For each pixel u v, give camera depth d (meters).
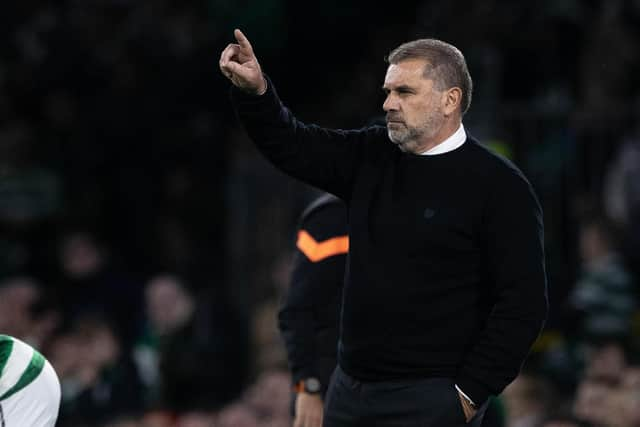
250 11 38.62
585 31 36.19
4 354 14.49
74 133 39.72
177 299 32.84
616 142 33.78
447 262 14.02
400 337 14.17
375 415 14.41
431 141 14.13
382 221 14.16
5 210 39.06
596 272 30.36
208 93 39.31
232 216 36.66
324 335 16.95
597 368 26.27
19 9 39.94
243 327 34.69
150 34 38.94
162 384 32.69
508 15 35.41
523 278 13.88
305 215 17.30
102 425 31.30
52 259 39.00
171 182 39.41
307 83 39.66
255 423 27.44
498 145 31.59
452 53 14.09
